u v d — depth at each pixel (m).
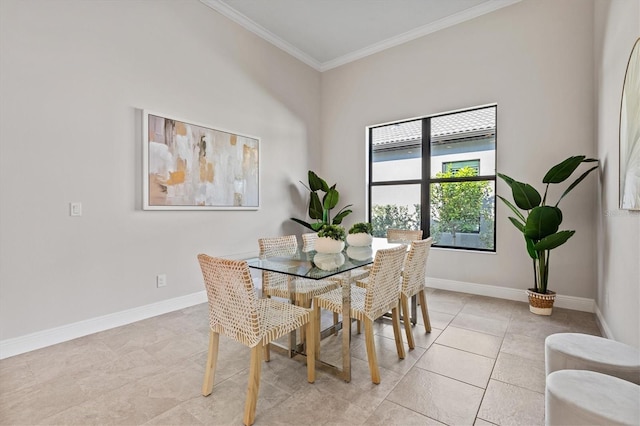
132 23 2.97
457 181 4.13
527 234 3.00
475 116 3.99
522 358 2.25
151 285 3.13
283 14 3.88
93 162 2.73
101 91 2.77
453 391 1.87
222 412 1.68
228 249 3.85
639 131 1.66
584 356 1.45
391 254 2.03
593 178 3.13
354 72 4.93
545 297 3.07
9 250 2.31
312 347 1.96
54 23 2.51
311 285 2.51
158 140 3.13
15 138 2.33
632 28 1.84
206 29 3.60
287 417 1.64
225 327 1.75
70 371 2.09
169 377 2.02
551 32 3.36
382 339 2.61
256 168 4.18
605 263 2.62
